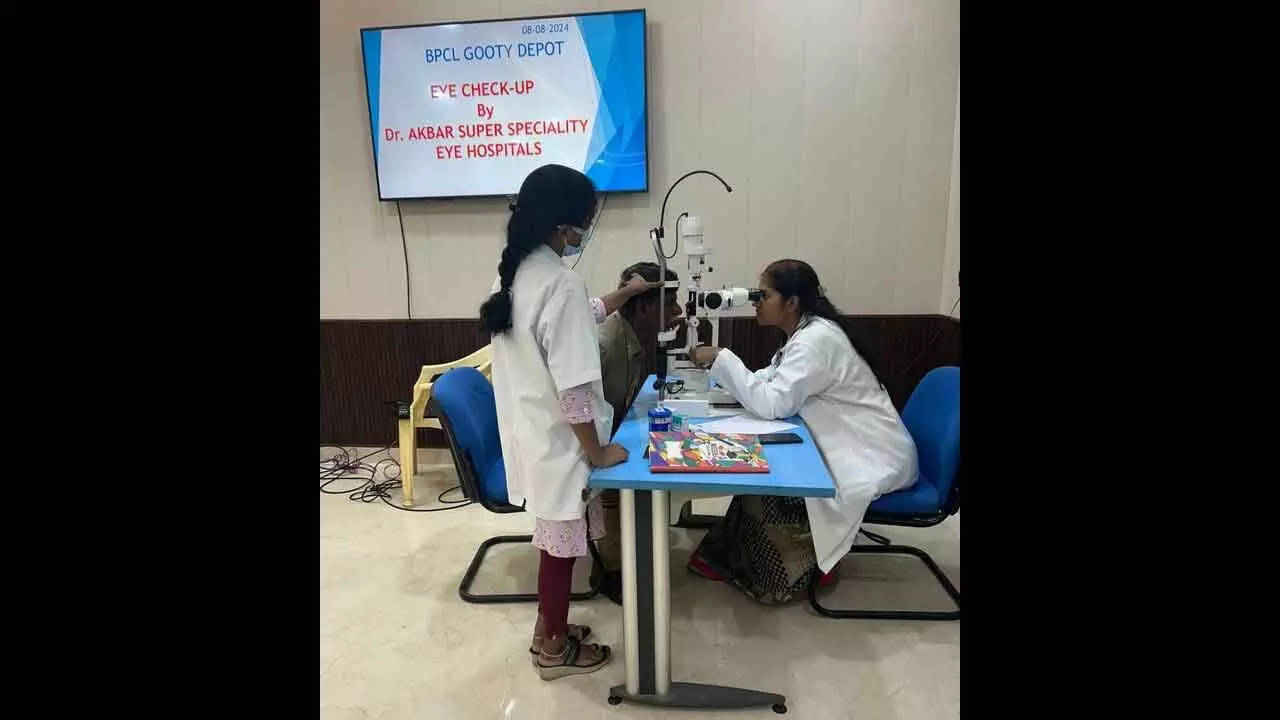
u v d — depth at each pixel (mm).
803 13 2637
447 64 2744
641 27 2627
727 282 2871
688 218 1824
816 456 1406
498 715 1489
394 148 2834
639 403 1922
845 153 2727
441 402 1717
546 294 1357
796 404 1763
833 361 1780
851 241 2799
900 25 2617
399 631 1815
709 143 2762
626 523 1395
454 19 2775
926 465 1870
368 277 3049
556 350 1338
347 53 2846
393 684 1596
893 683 1569
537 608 1926
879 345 2863
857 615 1838
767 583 1876
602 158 2756
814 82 2684
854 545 2232
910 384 2885
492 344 1513
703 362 1902
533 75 2717
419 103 2787
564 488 1427
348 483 2916
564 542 1463
